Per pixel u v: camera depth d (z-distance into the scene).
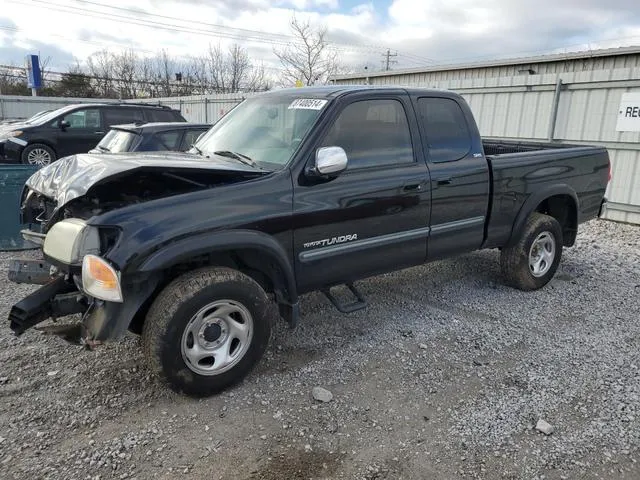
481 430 3.01
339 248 3.79
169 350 3.05
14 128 12.02
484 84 11.32
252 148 3.90
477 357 3.89
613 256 6.88
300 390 3.41
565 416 3.15
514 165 4.87
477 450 2.84
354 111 3.87
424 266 6.15
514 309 4.87
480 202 4.66
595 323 4.57
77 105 12.45
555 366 3.77
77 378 3.48
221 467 2.67
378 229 3.99
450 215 4.46
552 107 10.09
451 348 4.04
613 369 3.73
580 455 2.80
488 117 11.41
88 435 2.90
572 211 5.67
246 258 3.50
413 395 3.37
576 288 5.51
